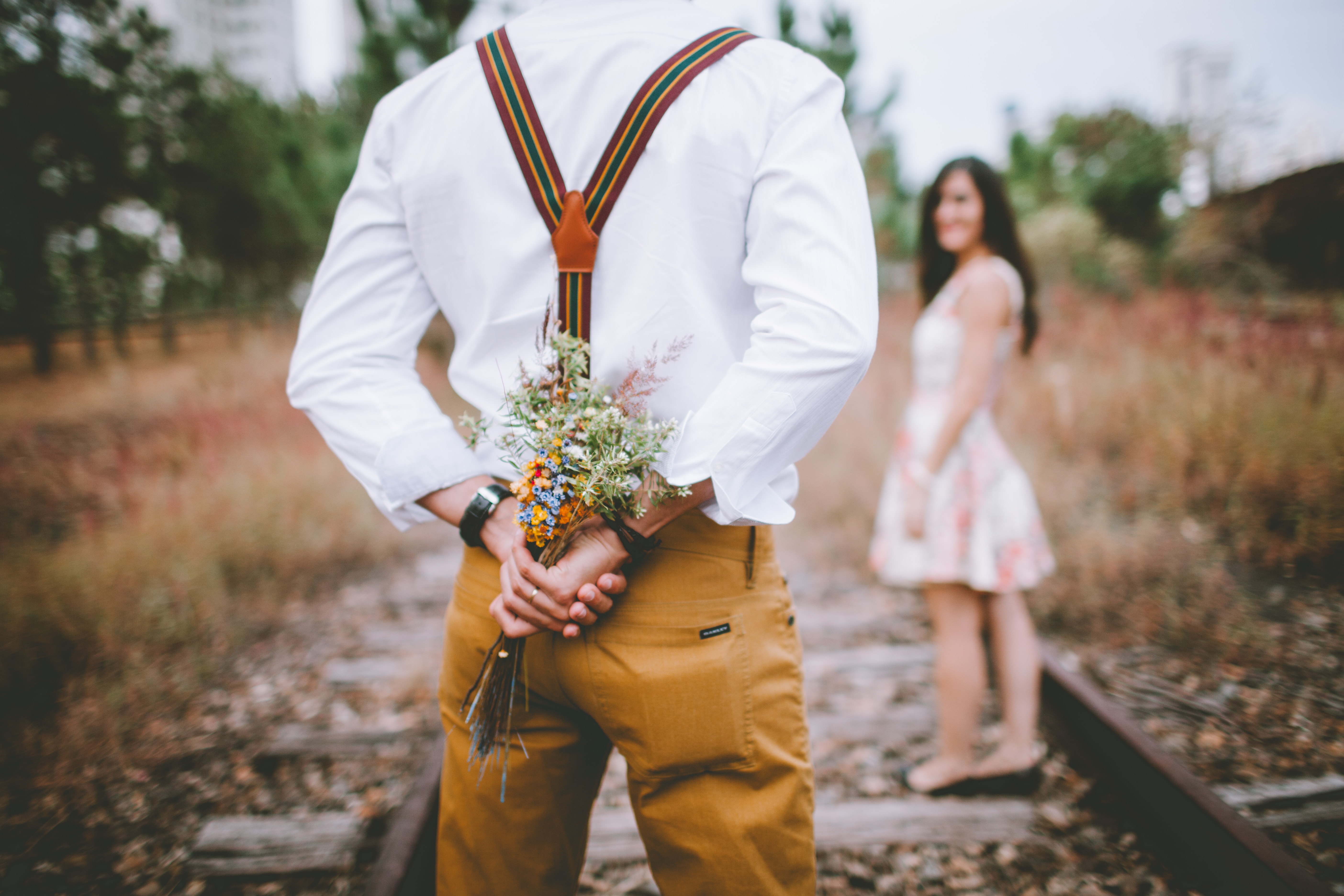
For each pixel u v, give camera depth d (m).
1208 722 2.48
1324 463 3.69
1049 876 1.99
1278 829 1.97
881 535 2.46
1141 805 2.10
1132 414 5.12
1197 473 4.21
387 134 1.10
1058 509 4.17
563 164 1.00
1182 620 3.07
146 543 4.04
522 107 1.00
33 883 2.00
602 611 0.99
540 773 1.13
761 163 0.96
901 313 11.48
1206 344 5.87
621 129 0.97
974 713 2.34
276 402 7.33
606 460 0.94
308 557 4.35
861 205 0.97
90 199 6.23
